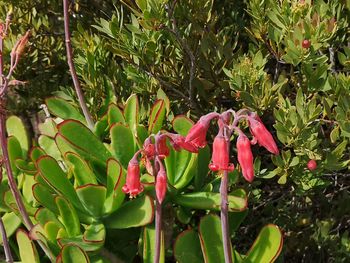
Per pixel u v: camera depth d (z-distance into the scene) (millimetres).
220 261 686
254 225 915
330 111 775
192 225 850
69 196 735
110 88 909
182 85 888
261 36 842
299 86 814
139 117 850
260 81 798
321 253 889
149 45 841
